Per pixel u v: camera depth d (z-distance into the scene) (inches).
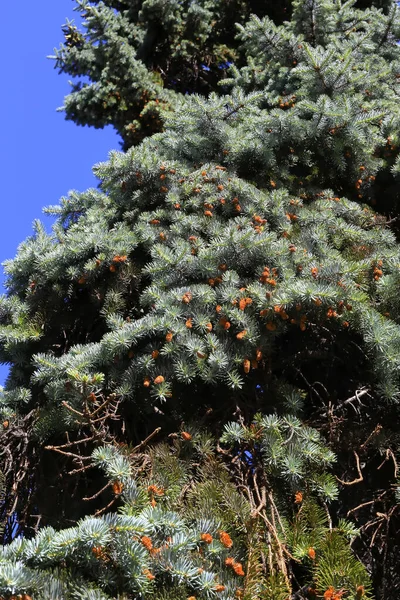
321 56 173.6
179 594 93.9
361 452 128.4
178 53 269.6
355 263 134.0
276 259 139.6
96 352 131.7
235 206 157.2
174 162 163.6
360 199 186.4
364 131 174.2
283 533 108.5
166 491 112.7
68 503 135.3
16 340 149.6
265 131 171.3
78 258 153.3
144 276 154.5
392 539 123.3
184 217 153.6
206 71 282.2
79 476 133.2
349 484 117.2
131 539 93.4
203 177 162.9
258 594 98.7
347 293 129.6
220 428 127.4
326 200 166.1
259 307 129.8
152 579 92.6
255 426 121.0
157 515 98.0
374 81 191.0
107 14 246.5
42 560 91.8
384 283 137.3
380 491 126.2
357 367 140.9
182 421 127.8
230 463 121.3
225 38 287.1
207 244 147.9
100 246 150.9
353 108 169.9
